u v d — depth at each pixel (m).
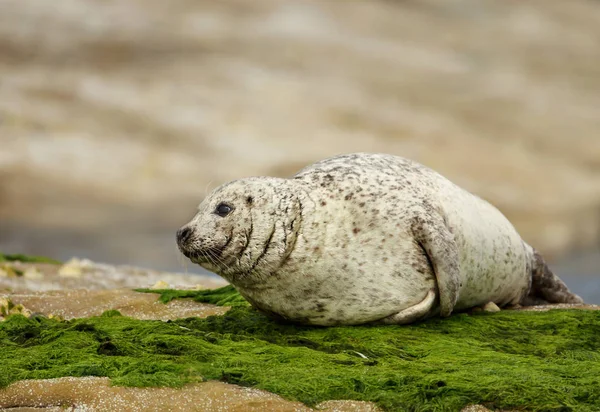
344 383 22.59
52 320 29.16
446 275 28.59
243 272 28.48
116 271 44.25
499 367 24.06
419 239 28.72
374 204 28.88
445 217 29.83
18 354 24.86
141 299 33.50
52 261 46.50
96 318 29.12
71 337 26.12
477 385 22.42
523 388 22.22
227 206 28.45
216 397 21.84
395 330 28.11
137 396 21.89
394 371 23.59
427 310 28.70
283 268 28.23
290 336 27.20
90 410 21.61
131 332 26.97
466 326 28.84
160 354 24.39
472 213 31.02
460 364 24.50
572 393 22.20
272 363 24.09
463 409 21.77
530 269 34.03
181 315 32.03
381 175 29.78
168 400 21.73
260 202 28.42
